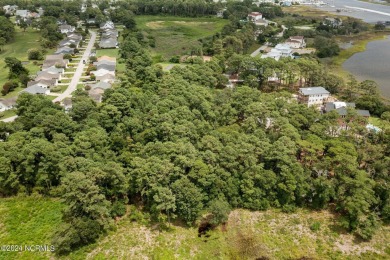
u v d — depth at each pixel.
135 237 85.38
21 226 89.88
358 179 91.00
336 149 99.50
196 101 128.38
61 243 79.94
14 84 171.38
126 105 124.00
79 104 123.81
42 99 132.00
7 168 95.88
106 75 178.25
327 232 89.06
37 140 101.44
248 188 94.06
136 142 110.19
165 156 95.69
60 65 195.25
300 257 82.19
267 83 176.88
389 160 99.25
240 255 82.31
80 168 92.75
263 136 108.00
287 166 95.25
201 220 91.06
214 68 174.62
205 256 81.12
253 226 90.44
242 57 180.12
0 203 97.88
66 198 87.12
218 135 108.25
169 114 115.69
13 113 146.00
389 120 132.88
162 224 89.25
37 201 98.31
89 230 81.81
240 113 131.88
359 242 86.38
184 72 158.62
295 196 96.44
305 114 122.50
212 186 92.75
